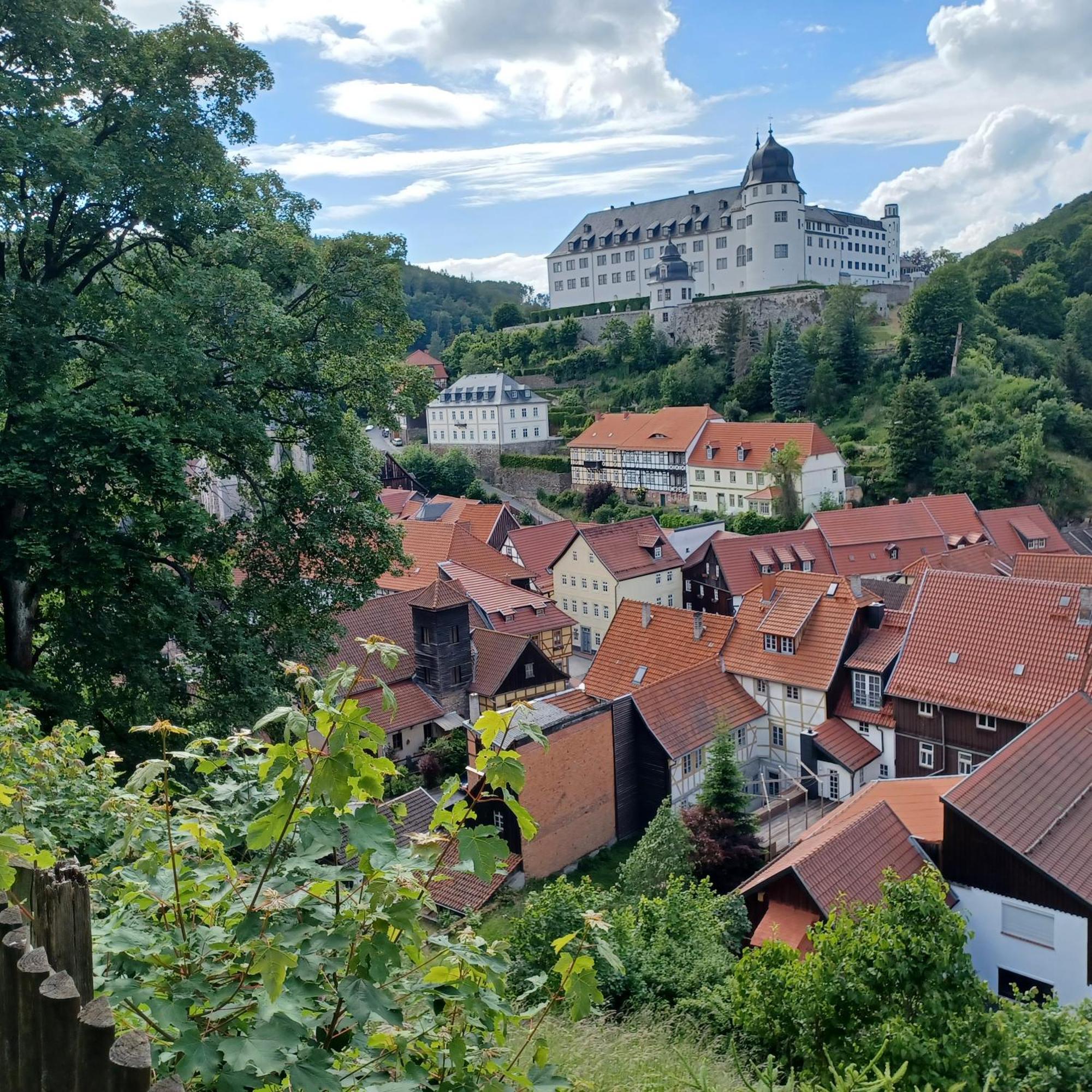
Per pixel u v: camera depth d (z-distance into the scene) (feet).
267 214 77.30
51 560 57.67
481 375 347.97
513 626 167.63
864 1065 33.19
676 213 410.31
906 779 87.61
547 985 20.80
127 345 64.28
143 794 18.22
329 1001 15.85
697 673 123.34
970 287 314.14
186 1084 13.26
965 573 118.11
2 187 61.11
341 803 14.89
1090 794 71.97
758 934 63.62
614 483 299.58
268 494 73.41
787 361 320.50
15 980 11.46
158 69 68.33
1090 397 300.61
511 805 17.13
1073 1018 37.68
